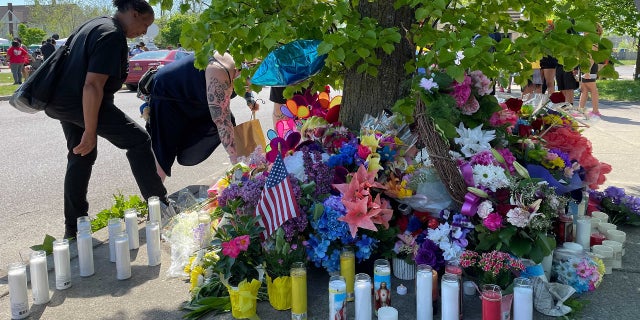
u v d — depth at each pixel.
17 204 5.18
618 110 11.04
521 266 2.56
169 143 4.66
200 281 2.94
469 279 2.84
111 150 7.93
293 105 3.97
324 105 4.04
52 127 10.20
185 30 3.10
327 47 2.89
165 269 3.33
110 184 5.90
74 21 57.59
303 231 2.92
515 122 3.49
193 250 3.28
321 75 3.93
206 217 3.38
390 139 3.19
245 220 2.86
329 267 2.88
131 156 4.12
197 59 3.20
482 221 2.75
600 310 2.60
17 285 2.71
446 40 2.87
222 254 2.78
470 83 3.00
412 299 2.75
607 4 17.17
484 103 3.12
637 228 3.81
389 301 2.61
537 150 3.29
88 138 3.68
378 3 3.60
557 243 3.07
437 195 2.97
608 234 3.36
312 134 3.58
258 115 11.82
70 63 3.72
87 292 3.03
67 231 3.97
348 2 3.30
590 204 3.84
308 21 3.39
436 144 2.75
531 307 2.37
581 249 2.90
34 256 2.89
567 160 3.35
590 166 3.66
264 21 3.15
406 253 2.98
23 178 6.21
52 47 19.19
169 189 5.59
